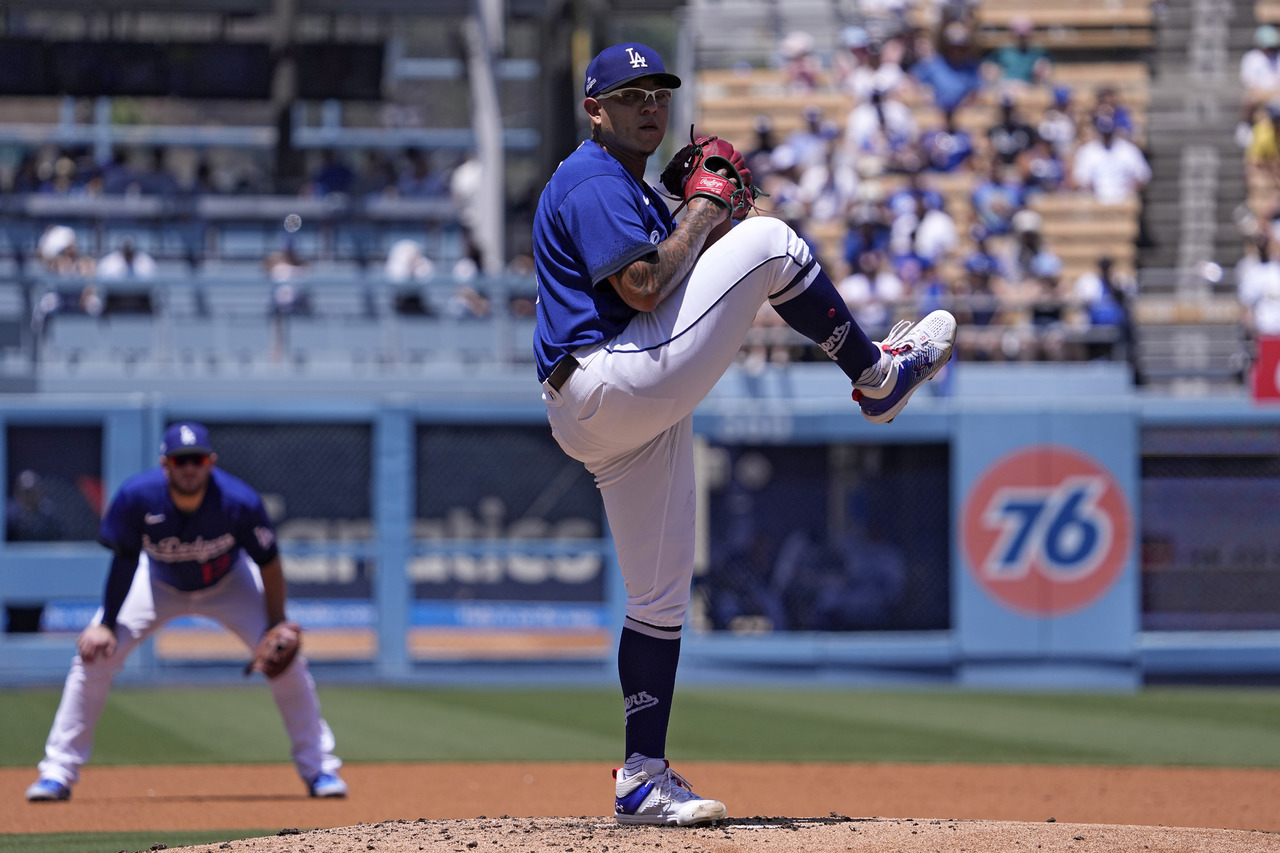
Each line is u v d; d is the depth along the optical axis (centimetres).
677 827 1392
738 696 4284
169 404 4572
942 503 4669
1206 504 4656
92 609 4472
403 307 5372
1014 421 4638
